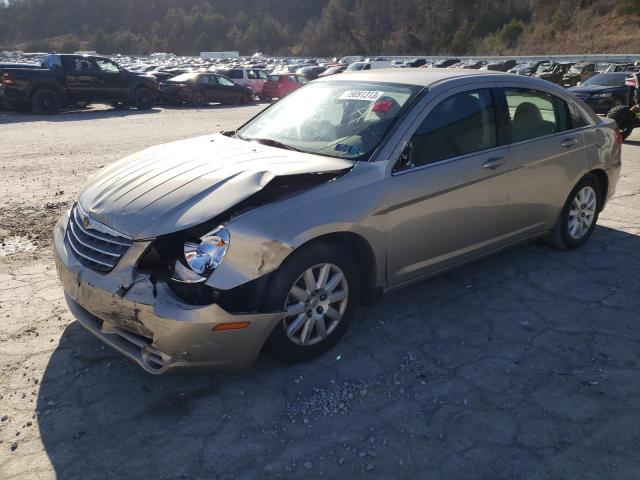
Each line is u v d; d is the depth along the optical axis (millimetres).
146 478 2615
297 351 3383
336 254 3395
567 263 5039
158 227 3016
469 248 4246
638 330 3900
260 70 30203
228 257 2980
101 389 3256
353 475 2627
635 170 8914
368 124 3893
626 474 2629
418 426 2951
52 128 15219
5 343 3715
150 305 2918
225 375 3375
